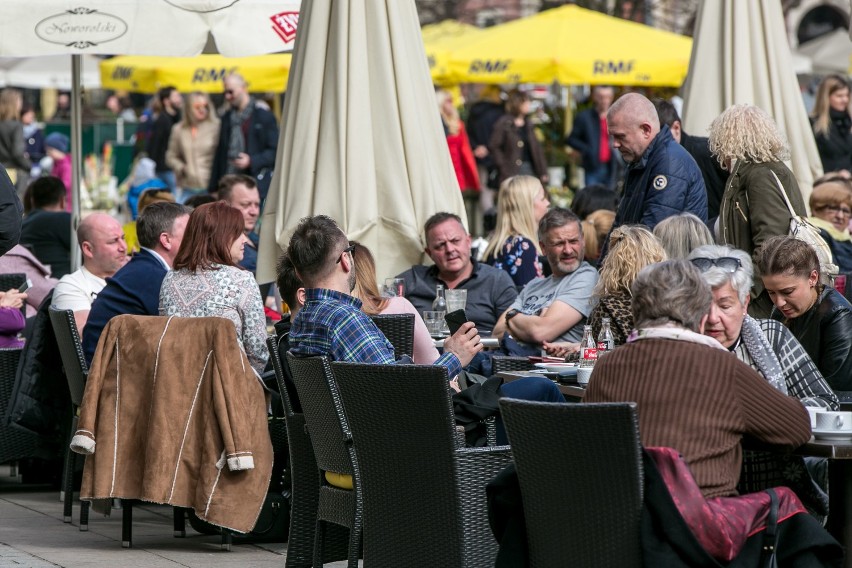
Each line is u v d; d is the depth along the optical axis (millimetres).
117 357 11719
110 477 11641
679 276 7746
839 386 10211
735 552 7145
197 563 11258
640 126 13711
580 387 10484
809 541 7520
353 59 13922
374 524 8938
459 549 8367
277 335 11023
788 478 8531
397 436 8625
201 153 30406
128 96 51375
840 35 34469
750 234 12953
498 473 8461
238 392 11398
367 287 11984
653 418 7484
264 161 28172
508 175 30875
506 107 31125
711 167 15219
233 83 28281
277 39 15922
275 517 12172
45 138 39656
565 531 7320
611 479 7035
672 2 47344
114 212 33719
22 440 14523
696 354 7562
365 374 8680
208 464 11383
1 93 34656
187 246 12336
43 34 15391
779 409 7566
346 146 13883
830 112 25578
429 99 14492
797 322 10406
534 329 13742
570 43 27703
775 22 16172
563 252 14031
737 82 15938
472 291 14680
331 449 9539
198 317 11625
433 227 14102
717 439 7461
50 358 13648
